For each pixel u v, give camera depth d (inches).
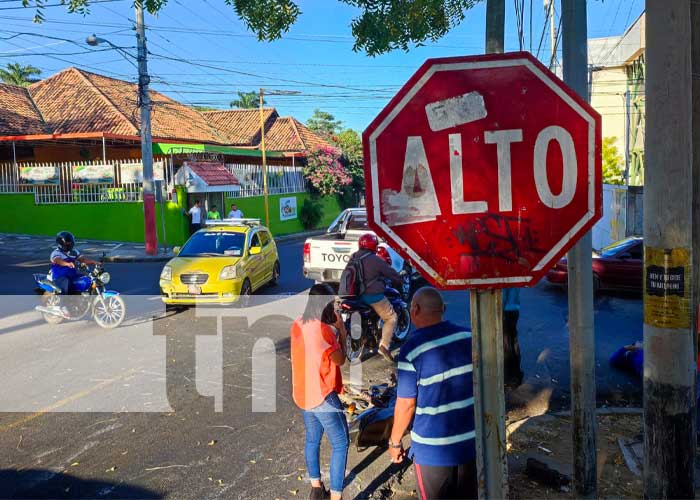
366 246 308.2
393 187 81.7
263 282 518.6
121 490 178.1
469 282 83.0
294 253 852.6
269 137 1494.8
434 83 81.2
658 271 104.6
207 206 998.4
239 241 485.7
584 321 142.1
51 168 942.4
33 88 1161.4
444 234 82.5
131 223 936.9
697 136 148.6
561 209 83.0
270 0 227.3
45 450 204.4
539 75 81.8
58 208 951.6
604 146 1172.5
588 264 140.6
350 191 1579.7
